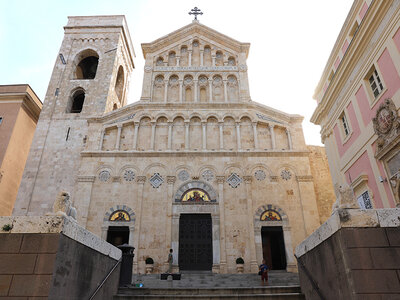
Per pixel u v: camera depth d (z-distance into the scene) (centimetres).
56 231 860
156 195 2672
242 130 3016
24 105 3222
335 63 2244
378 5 1567
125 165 2784
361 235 796
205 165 2797
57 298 829
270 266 2627
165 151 2844
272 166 2797
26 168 2844
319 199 2803
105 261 1196
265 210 2627
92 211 2589
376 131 1647
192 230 2594
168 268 2384
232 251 2470
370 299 724
